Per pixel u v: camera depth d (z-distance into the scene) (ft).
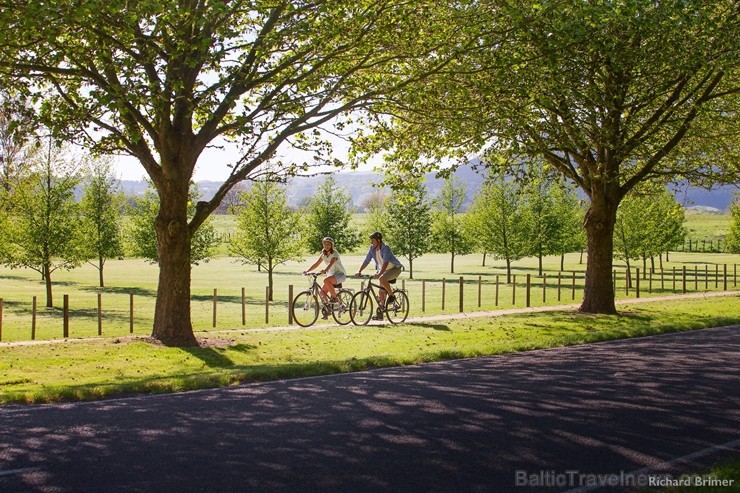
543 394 27.45
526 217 145.28
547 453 19.36
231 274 179.83
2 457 18.83
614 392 27.89
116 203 138.82
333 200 157.99
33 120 41.16
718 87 63.82
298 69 48.01
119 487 16.43
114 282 153.38
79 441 20.47
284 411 24.52
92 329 72.95
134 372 37.76
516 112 49.21
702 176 67.31
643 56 52.11
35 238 97.86
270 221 114.01
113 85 36.88
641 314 67.36
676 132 63.36
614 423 22.74
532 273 176.14
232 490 16.26
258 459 18.67
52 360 41.14
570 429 21.95
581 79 54.08
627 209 131.44
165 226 47.85
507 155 58.54
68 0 34.22
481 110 49.83
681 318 63.67
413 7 44.68
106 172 135.13
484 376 31.89
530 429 21.94
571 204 174.50
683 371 33.14
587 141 60.54
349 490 16.30
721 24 52.90
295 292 126.72
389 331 54.60
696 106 57.77
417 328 56.44
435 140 59.62
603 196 67.82
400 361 36.22
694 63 51.55
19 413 24.40
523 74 48.47
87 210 135.23
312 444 20.15
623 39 52.80
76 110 41.45
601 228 68.39
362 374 32.83
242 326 70.08
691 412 24.38
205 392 28.43
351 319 59.36
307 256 266.57
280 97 45.68
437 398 26.71
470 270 190.90
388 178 63.21
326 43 45.37
